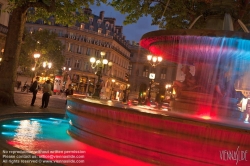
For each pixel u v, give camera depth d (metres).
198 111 7.90
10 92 13.13
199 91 8.20
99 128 5.97
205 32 6.74
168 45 8.02
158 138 5.10
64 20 16.81
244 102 15.68
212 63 8.00
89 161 4.83
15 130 6.92
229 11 8.60
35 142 5.81
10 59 13.30
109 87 80.44
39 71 55.69
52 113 11.09
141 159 5.20
